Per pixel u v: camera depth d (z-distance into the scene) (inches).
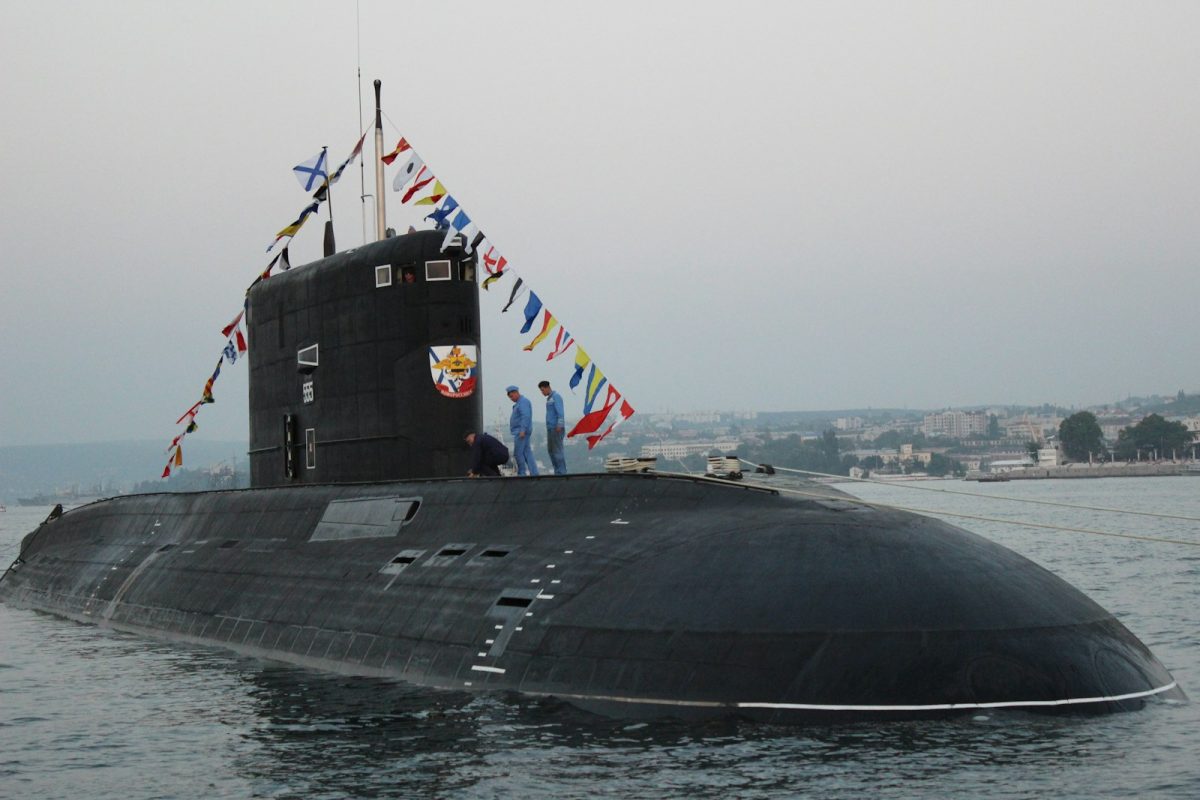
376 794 892.6
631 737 963.3
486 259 1680.6
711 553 1114.1
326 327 1738.4
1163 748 903.7
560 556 1230.9
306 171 1908.2
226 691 1302.9
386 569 1419.8
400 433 1631.4
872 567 1056.8
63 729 1175.6
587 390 1627.7
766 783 853.8
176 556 1907.0
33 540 2593.5
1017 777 850.1
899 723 953.5
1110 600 2198.6
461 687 1168.2
